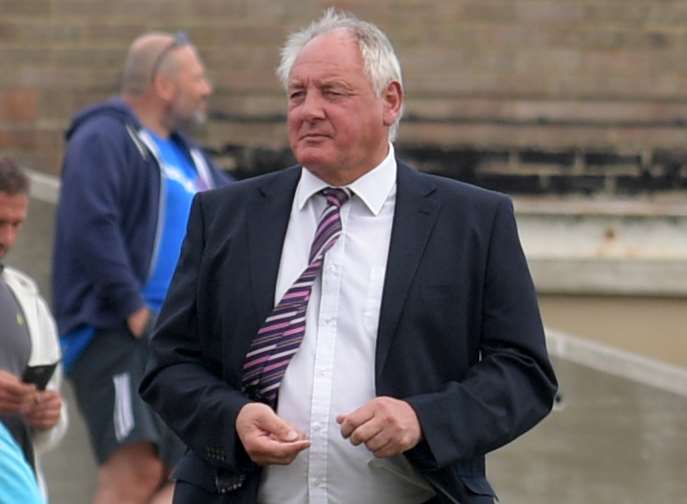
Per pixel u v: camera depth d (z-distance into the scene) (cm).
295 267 983
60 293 1577
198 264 1003
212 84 2138
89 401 1570
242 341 973
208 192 1021
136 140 1582
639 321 2039
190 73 1611
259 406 945
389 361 958
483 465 998
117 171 1566
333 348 966
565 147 2131
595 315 2042
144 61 1600
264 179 1016
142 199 1580
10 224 1323
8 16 2164
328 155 975
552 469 1856
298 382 965
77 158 1565
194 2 2159
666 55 2155
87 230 1545
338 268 976
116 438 1552
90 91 2152
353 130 975
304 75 979
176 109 1608
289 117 991
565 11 2158
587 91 2145
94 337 1559
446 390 952
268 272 980
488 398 953
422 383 959
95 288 1552
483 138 2133
